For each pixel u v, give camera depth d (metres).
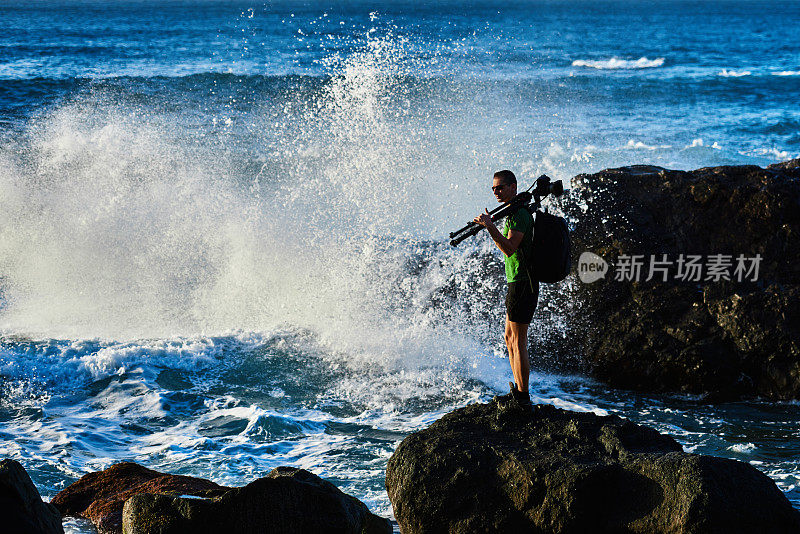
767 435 7.18
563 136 21.42
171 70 32.66
